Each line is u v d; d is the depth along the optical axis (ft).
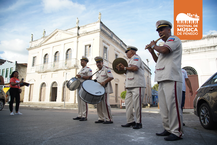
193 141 6.93
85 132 8.54
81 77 14.75
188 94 36.76
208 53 34.45
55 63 61.67
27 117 15.33
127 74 10.87
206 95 11.19
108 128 9.88
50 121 12.67
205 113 11.23
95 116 18.28
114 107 57.06
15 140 6.75
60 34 63.21
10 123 11.34
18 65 84.07
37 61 69.46
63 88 58.44
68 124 11.28
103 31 55.06
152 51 9.16
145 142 6.69
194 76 35.88
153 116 20.84
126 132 8.67
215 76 11.36
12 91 17.87
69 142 6.57
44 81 63.93
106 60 56.90
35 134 7.91
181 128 7.29
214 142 6.81
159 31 8.55
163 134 7.89
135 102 10.26
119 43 68.49
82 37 57.26
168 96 7.55
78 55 57.11
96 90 10.94
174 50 7.79
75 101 53.62
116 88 62.69
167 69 7.66
